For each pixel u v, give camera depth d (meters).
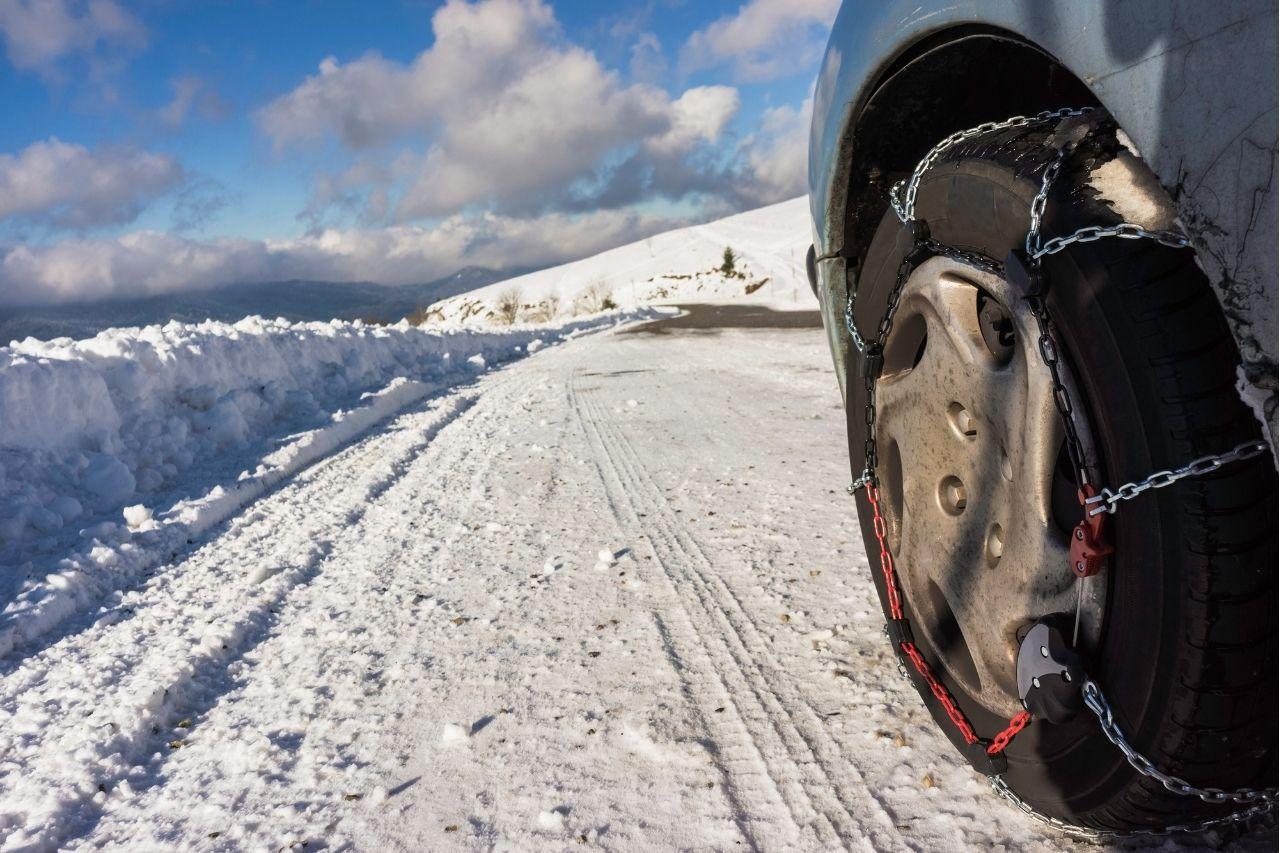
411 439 6.66
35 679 2.56
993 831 1.52
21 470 4.34
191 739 2.17
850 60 1.70
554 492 4.67
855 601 2.69
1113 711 1.19
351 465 5.71
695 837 1.61
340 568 3.53
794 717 2.00
